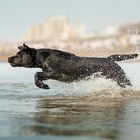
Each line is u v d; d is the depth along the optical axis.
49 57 16.48
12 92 17.30
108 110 11.92
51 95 16.06
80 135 8.62
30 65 16.64
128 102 13.70
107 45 71.56
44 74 16.11
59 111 11.84
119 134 8.68
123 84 16.84
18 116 11.01
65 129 9.22
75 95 15.92
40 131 9.02
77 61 16.81
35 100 14.56
